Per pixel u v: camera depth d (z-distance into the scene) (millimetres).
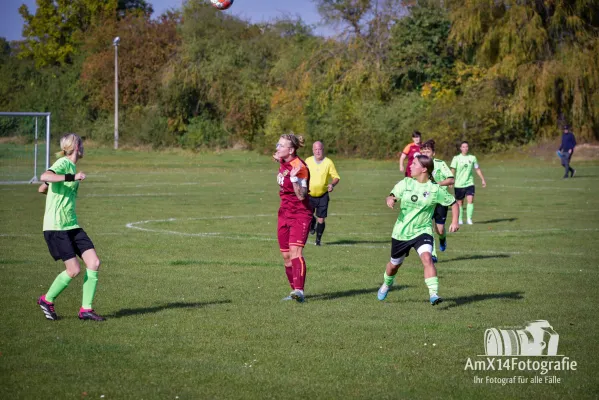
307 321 8719
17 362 6906
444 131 52844
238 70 68500
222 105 67562
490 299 10133
